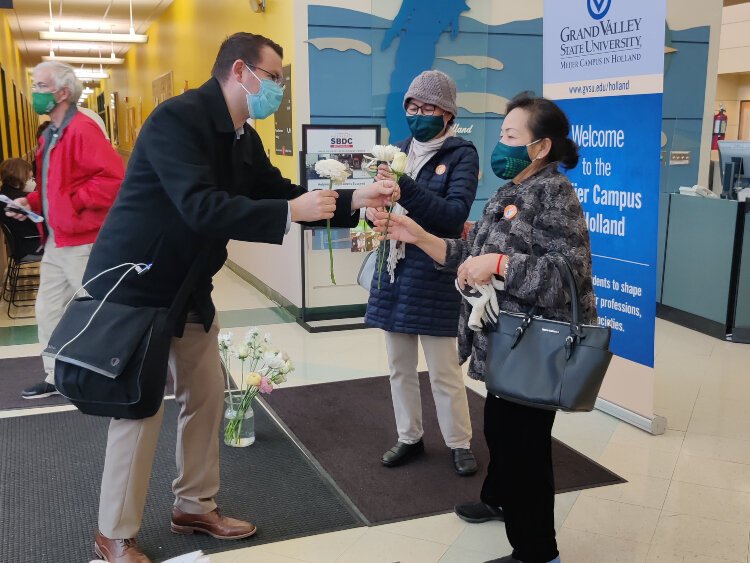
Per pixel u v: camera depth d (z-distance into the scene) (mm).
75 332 2184
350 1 5828
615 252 3883
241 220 2119
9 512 2842
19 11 11656
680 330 5746
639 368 3766
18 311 6426
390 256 3041
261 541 2662
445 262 2574
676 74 7527
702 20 7484
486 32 6289
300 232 5887
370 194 2529
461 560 2545
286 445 3537
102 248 2273
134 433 2309
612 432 3721
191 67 10125
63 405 4051
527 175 2275
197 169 2121
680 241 5863
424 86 2910
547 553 2270
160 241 2221
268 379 3504
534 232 2156
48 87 3688
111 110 21531
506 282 2090
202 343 2518
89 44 15297
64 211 3789
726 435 3674
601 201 3959
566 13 4004
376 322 3158
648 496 3021
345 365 4875
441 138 3035
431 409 4016
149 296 2256
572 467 3285
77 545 2605
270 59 2236
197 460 2635
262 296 7234
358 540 2676
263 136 7051
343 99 5957
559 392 1988
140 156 2203
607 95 3814
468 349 2432
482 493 2797
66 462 3305
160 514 2844
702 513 2879
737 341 5375
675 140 7680
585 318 2180
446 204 2814
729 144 6172
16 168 6031
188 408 2586
